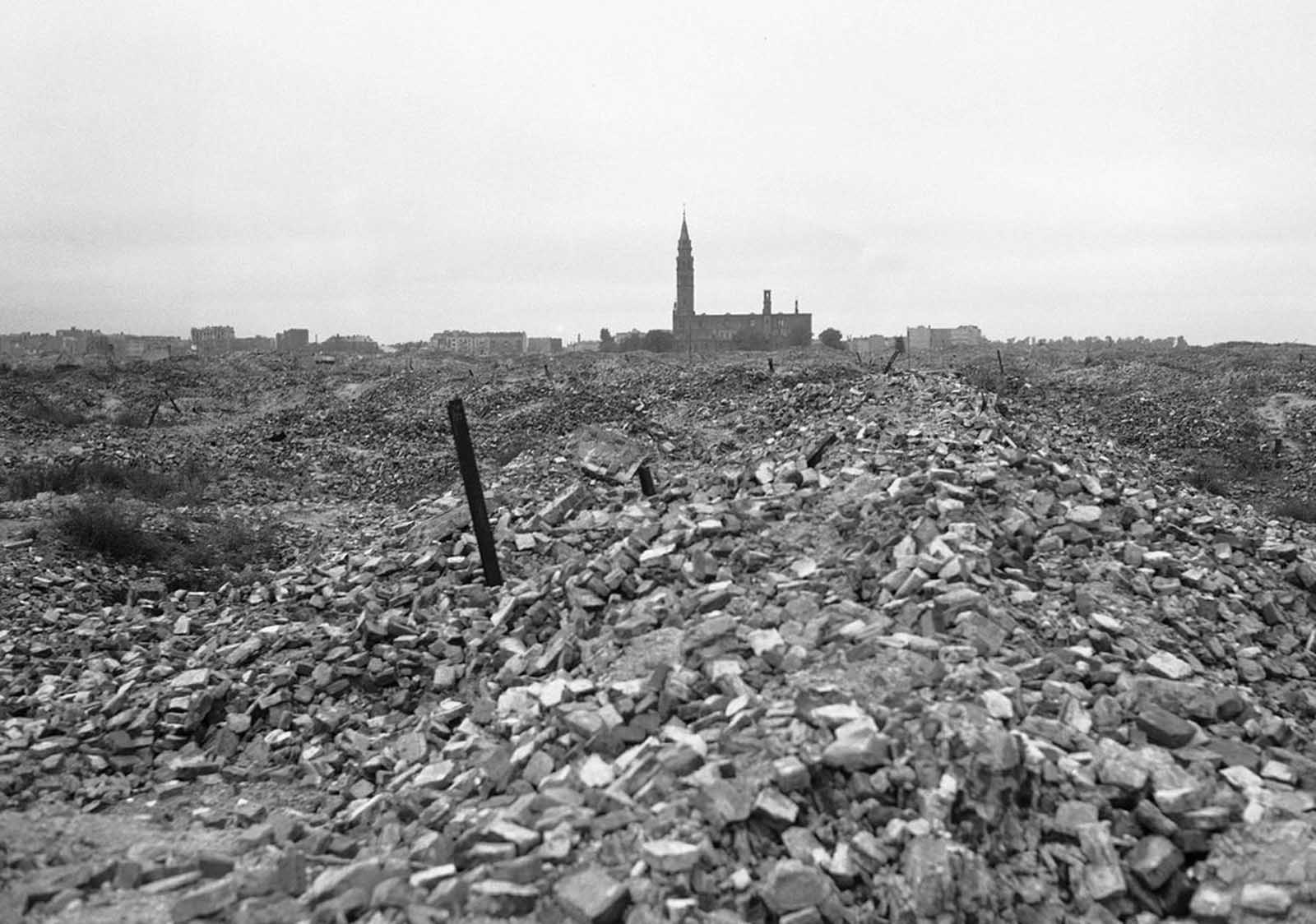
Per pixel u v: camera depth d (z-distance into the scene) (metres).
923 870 4.66
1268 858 5.00
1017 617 7.28
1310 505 22.19
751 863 4.87
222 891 5.05
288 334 150.75
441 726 7.33
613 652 7.43
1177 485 15.48
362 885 4.99
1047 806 5.34
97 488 22.80
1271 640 8.23
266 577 14.67
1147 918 4.82
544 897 4.65
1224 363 48.47
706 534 9.12
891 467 10.34
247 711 8.16
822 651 6.71
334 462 30.84
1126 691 6.48
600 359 58.34
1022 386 40.34
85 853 5.94
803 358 58.41
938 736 5.50
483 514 10.03
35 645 10.40
